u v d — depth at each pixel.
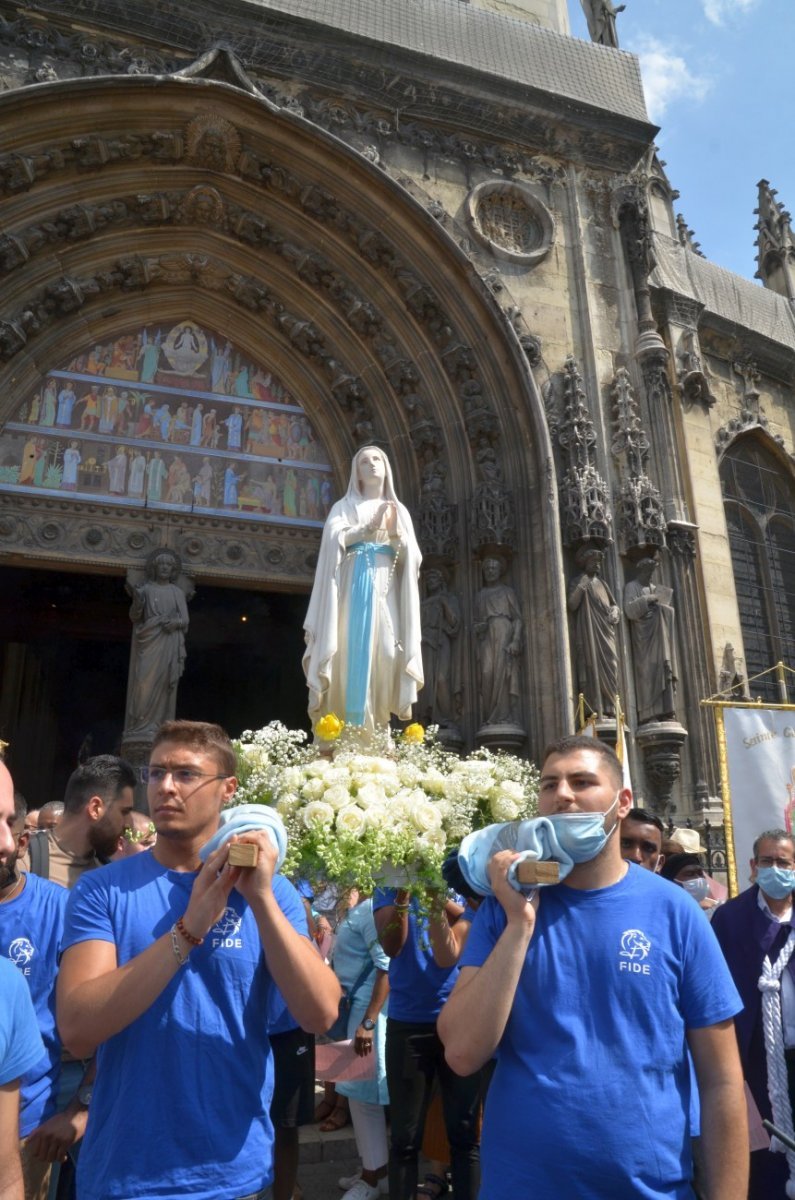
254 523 13.70
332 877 3.84
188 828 2.75
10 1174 2.19
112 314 13.68
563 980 2.43
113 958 2.55
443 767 4.65
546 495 12.91
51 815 5.89
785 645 17.66
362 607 7.29
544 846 2.48
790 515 18.69
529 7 17.38
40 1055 2.32
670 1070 2.36
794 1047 3.88
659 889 2.59
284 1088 4.47
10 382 12.74
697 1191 3.84
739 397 18.42
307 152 13.41
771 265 22.91
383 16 14.55
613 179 15.54
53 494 12.79
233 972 2.58
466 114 14.68
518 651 12.48
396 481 13.79
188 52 13.19
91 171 12.91
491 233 14.63
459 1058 2.36
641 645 12.93
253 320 14.38
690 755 12.91
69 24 12.66
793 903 4.15
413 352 14.02
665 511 13.96
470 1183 4.29
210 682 21.72
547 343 14.22
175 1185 2.33
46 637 20.19
